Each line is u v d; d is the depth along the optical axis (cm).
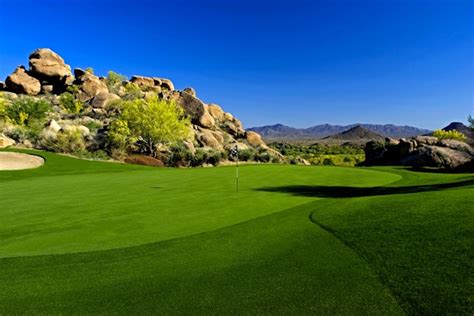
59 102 7088
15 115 5116
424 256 568
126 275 583
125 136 4494
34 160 3000
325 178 2059
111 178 2127
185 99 6375
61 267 624
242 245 727
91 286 541
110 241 785
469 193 959
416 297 450
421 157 3525
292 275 551
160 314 450
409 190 1473
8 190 1584
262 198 1330
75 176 2295
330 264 585
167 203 1228
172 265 625
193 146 5175
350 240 698
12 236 828
